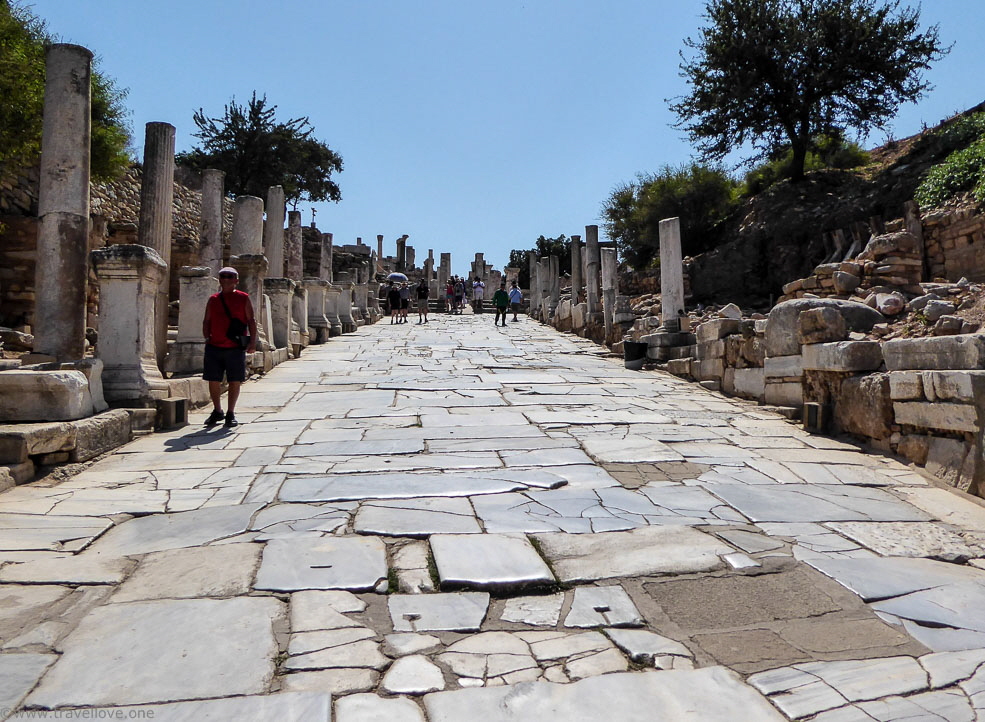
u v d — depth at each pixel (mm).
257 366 11453
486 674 2537
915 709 2336
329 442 6707
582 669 2584
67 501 4641
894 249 15562
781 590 3320
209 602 3082
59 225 7223
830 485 5258
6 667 2521
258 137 33688
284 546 3773
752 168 28422
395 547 3807
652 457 6117
